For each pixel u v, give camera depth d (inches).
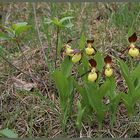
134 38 36.0
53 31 54.4
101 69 37.5
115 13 55.6
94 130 38.8
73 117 39.8
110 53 49.0
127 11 54.9
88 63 37.7
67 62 38.4
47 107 41.3
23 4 62.8
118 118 39.9
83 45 37.5
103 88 35.9
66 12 55.4
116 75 45.2
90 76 35.6
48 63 45.3
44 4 62.1
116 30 53.9
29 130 38.9
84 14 58.8
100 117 37.5
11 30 40.5
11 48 52.0
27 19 58.9
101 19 57.9
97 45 50.9
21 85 45.2
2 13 60.9
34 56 50.0
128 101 37.2
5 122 40.0
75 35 53.0
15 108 41.8
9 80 46.1
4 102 43.0
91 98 36.4
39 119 40.2
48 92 43.3
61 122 38.6
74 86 38.1
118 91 43.3
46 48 51.1
